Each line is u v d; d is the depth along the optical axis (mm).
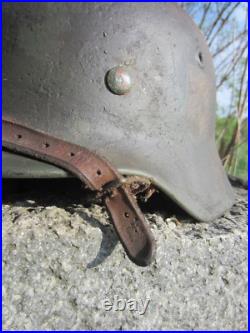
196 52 179
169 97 164
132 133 157
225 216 191
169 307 157
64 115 154
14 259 142
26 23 157
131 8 161
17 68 156
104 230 146
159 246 152
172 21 170
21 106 156
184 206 162
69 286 146
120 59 156
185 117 172
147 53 159
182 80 168
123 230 138
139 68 158
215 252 162
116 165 151
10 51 157
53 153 146
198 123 182
